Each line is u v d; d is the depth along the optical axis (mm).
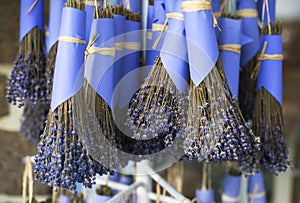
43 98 959
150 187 1135
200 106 760
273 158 925
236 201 1226
